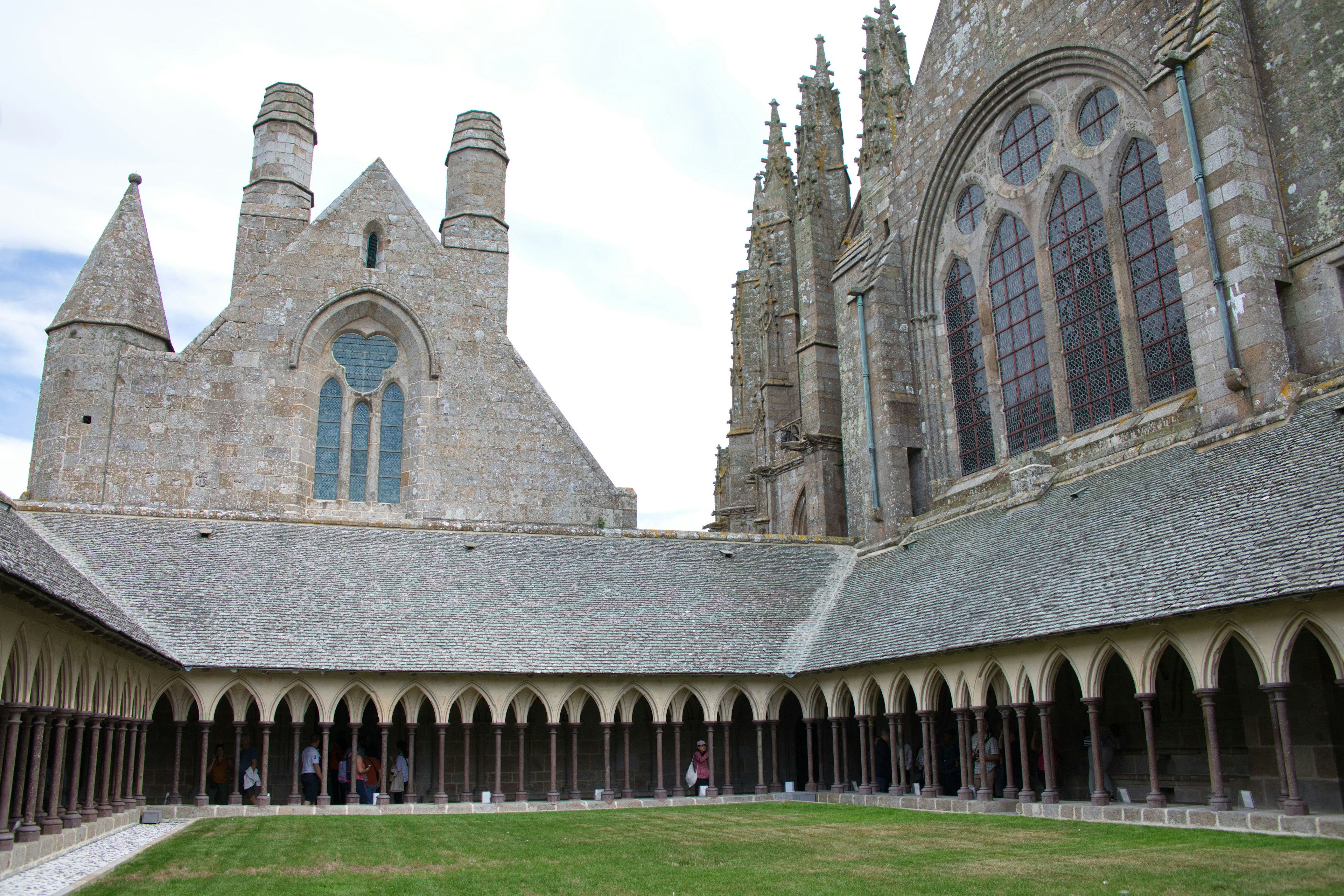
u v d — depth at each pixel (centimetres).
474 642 3120
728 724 3297
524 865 1588
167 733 3148
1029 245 3569
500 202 4834
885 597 3372
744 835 2030
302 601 3138
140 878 1455
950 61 3912
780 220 5666
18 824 1734
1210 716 2009
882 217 4259
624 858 1661
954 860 1573
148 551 3212
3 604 1622
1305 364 2564
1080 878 1348
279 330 4275
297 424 4231
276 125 4694
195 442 4069
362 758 3100
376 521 3797
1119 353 3156
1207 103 2727
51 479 3869
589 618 3359
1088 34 3256
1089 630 2241
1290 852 1519
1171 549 2275
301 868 1559
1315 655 2158
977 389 3819
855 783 3519
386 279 4456
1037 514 3047
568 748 3459
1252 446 2436
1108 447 3050
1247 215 2617
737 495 6322
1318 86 2630
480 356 4488
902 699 2986
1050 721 2436
